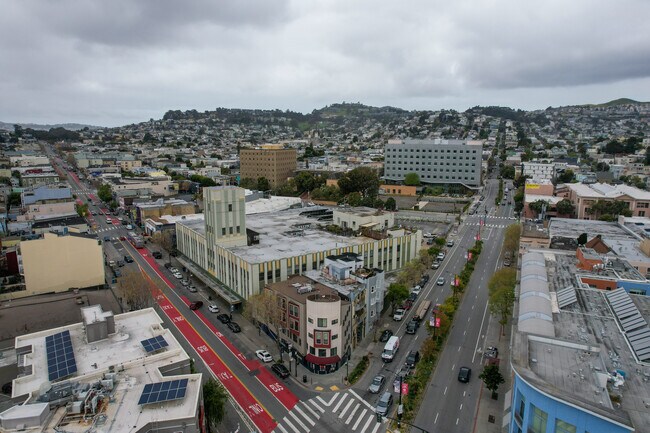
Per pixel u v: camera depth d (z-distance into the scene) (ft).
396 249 354.74
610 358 153.79
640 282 231.30
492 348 243.19
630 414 122.72
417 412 193.98
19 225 430.20
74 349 176.04
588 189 600.80
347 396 206.39
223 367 230.89
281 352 244.63
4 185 624.18
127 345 179.73
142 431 128.26
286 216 446.19
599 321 187.52
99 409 136.98
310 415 192.75
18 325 226.38
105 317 186.39
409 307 305.53
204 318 289.33
